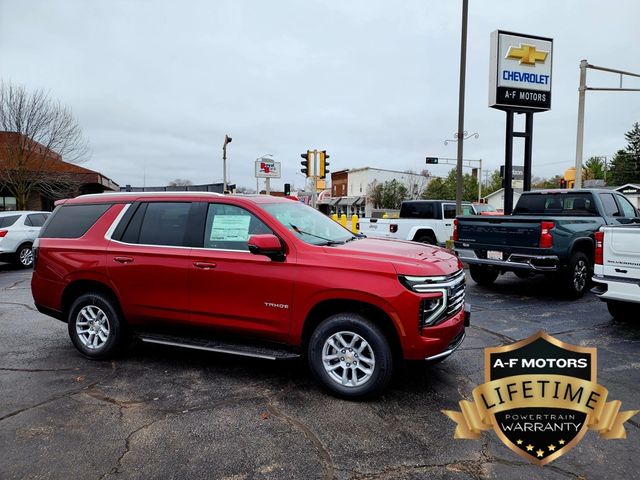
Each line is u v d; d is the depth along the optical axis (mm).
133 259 4746
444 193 54500
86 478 2869
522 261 7801
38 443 3277
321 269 4012
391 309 3771
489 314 6949
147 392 4148
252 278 4230
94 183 27516
